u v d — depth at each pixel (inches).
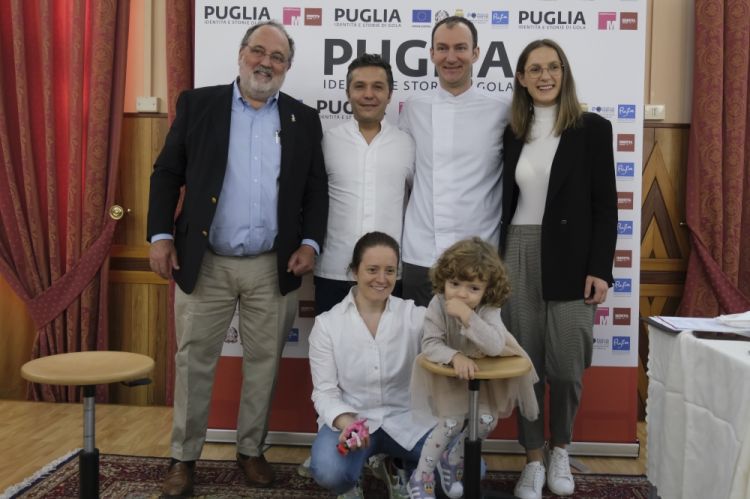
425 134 101.6
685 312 131.8
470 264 75.6
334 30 114.0
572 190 93.2
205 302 96.3
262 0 113.7
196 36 114.0
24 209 139.9
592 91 112.5
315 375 87.0
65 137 138.8
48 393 142.6
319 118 104.3
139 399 143.2
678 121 135.4
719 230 128.3
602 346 115.8
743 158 128.6
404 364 87.2
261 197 95.3
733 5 126.5
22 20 135.5
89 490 73.6
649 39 135.0
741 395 56.6
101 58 133.9
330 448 82.1
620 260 114.7
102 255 137.4
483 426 81.3
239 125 95.8
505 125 101.6
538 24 112.5
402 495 87.0
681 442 70.2
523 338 96.7
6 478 100.9
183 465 95.8
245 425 100.2
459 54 97.3
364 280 84.5
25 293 139.3
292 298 100.2
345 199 101.3
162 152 97.3
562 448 99.7
